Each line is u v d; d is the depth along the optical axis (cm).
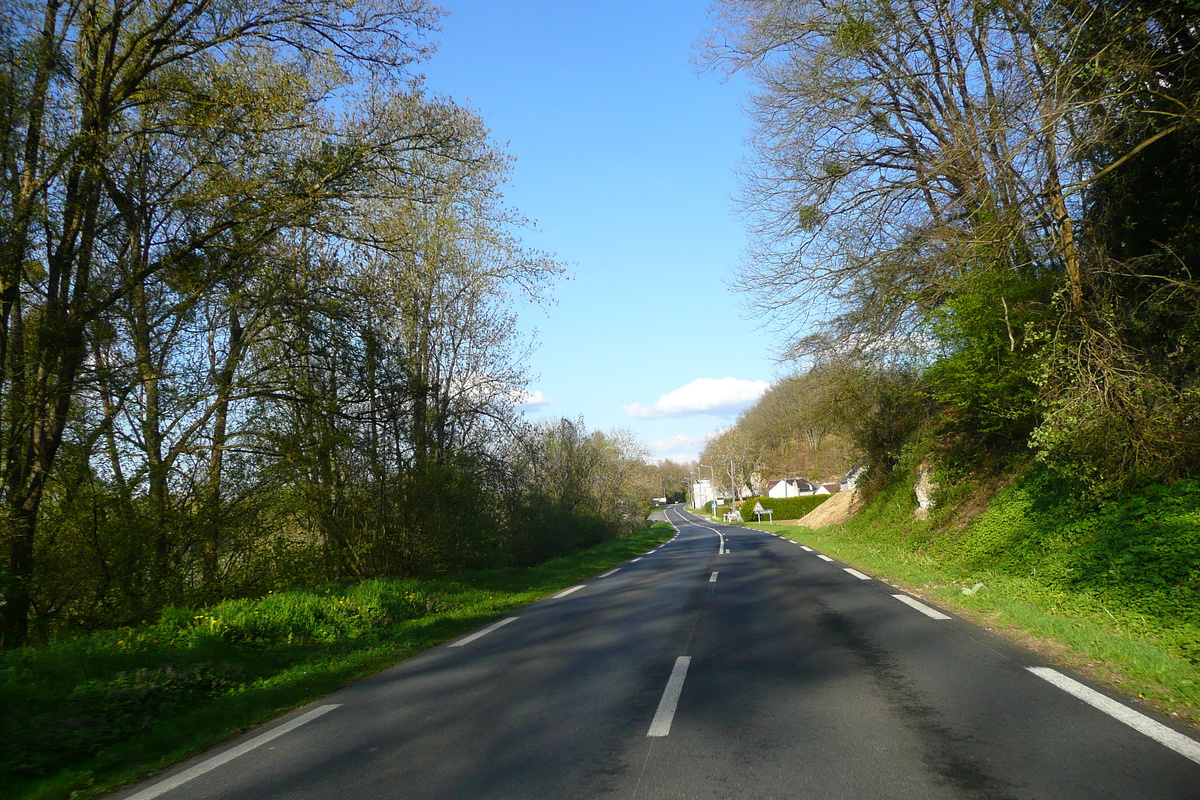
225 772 493
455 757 485
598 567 2281
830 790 393
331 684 761
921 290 1805
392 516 1722
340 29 1250
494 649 889
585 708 584
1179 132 1074
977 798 372
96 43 1164
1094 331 1126
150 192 1238
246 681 791
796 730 496
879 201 1977
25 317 1127
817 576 1471
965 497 1898
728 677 657
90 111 1150
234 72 1280
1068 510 1245
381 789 436
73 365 1120
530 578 1908
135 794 466
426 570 1834
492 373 2081
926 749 447
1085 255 1258
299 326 1345
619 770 441
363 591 1229
